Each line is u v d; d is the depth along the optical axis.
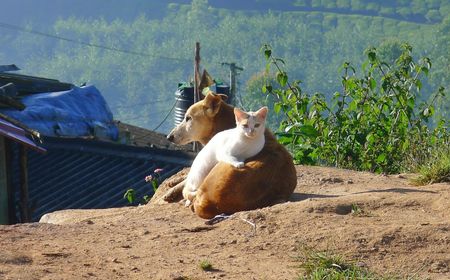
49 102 24.36
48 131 22.98
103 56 163.25
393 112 13.71
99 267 6.96
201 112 10.03
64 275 6.66
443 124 13.66
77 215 9.83
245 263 7.14
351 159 13.49
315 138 13.49
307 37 160.00
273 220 8.05
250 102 67.75
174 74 151.12
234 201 8.68
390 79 13.88
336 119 13.77
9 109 22.41
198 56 25.73
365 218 8.05
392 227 7.60
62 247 7.49
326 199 8.67
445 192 8.92
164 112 144.12
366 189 9.90
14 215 18.83
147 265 7.05
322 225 7.80
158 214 9.23
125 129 32.97
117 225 8.52
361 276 6.70
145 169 20.53
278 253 7.38
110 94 154.00
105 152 21.59
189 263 7.14
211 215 8.78
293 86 14.04
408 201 8.61
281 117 59.94
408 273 6.86
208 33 167.62
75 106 24.80
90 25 184.88
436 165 10.32
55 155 22.17
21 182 18.58
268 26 165.25
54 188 20.61
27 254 7.21
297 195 9.62
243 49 157.12
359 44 159.00
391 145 13.40
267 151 9.00
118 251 7.45
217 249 7.53
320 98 14.04
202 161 9.28
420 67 13.98
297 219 7.98
